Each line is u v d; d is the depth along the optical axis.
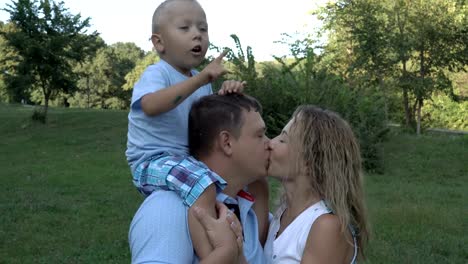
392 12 22.38
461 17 21.78
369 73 22.41
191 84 2.18
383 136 14.66
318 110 2.46
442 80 23.16
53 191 11.49
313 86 14.48
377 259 6.62
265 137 2.36
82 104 64.25
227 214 2.10
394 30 22.34
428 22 21.94
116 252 7.14
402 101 24.30
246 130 2.23
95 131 23.75
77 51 27.22
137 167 2.30
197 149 2.27
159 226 2.03
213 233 2.02
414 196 11.06
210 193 2.08
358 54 22.80
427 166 15.40
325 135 2.36
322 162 2.34
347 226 2.32
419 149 17.19
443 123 28.95
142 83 2.35
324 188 2.33
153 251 2.00
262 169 2.29
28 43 26.11
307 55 15.20
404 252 6.99
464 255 7.09
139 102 2.29
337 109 14.38
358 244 2.42
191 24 2.41
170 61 2.44
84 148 20.03
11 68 27.98
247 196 2.35
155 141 2.29
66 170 14.60
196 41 2.39
